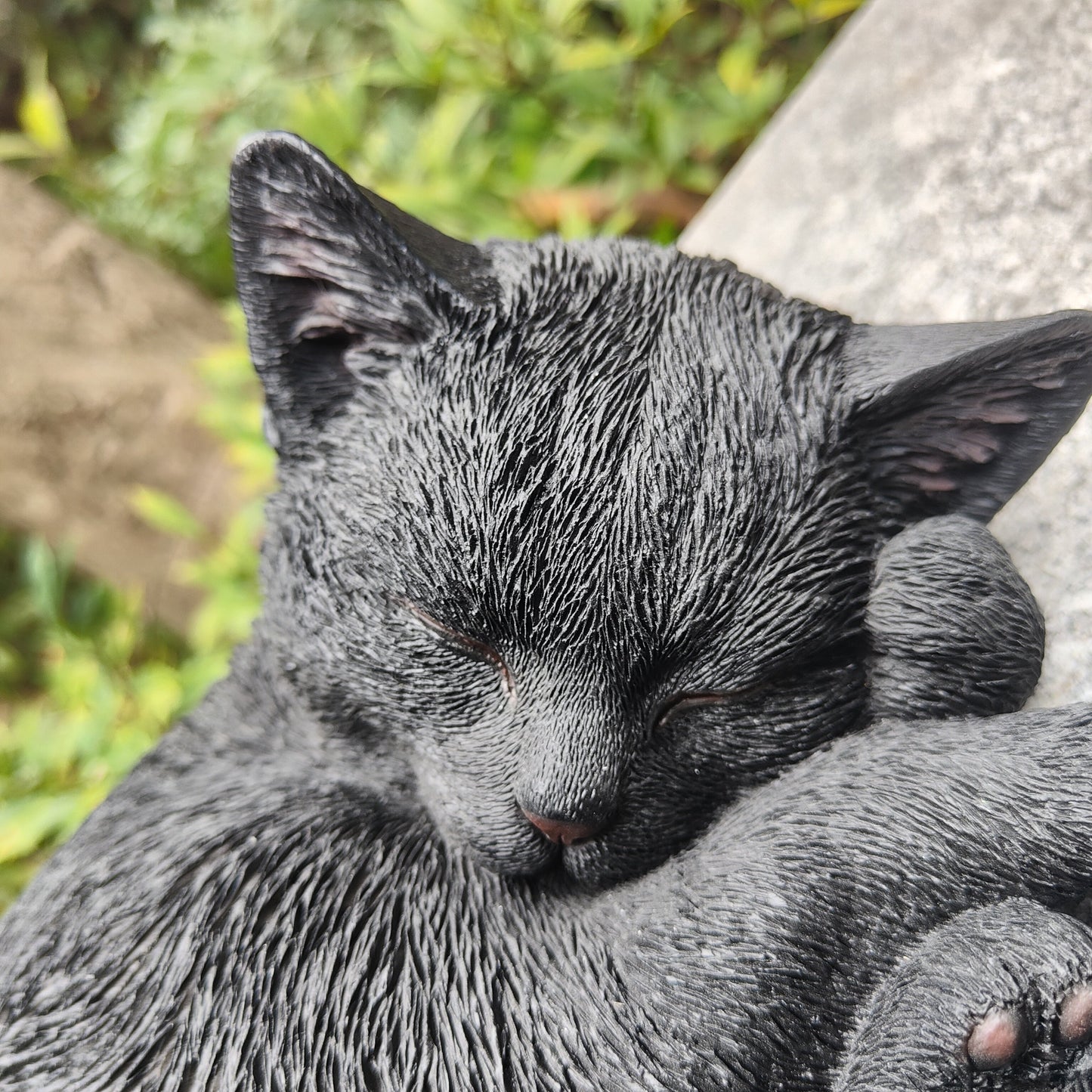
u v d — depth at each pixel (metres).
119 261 0.45
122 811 0.16
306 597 0.14
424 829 0.15
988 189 0.20
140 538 0.45
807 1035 0.13
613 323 0.14
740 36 0.35
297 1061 0.13
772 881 0.13
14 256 0.43
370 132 0.40
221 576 0.39
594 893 0.14
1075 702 0.14
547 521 0.13
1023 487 0.17
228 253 0.50
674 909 0.14
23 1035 0.14
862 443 0.13
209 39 0.48
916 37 0.23
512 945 0.14
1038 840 0.13
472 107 0.35
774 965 0.13
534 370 0.13
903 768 0.13
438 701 0.14
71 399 0.43
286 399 0.15
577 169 0.35
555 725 0.13
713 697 0.13
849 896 0.13
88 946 0.14
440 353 0.14
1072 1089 0.12
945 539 0.13
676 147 0.33
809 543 0.13
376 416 0.14
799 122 0.25
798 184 0.24
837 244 0.22
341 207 0.13
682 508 0.13
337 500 0.14
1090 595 0.16
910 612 0.13
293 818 0.15
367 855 0.15
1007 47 0.21
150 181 0.49
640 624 0.13
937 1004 0.12
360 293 0.14
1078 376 0.13
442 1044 0.13
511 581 0.13
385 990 0.14
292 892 0.14
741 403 0.13
